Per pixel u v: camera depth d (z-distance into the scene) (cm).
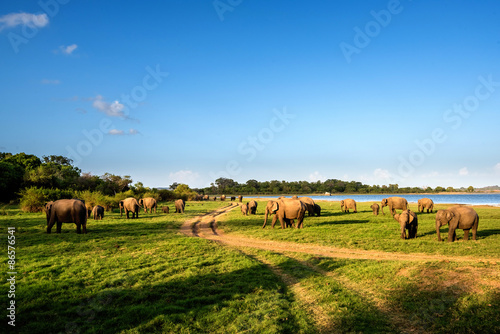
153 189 8356
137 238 2080
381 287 1105
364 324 856
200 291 1105
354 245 1875
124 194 5819
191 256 1600
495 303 876
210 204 7081
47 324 824
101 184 7312
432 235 2169
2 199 4997
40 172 5362
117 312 919
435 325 822
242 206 4006
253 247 1925
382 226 2630
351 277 1255
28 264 1369
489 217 3341
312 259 1556
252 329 835
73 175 6844
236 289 1119
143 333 806
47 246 1742
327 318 910
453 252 1623
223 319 888
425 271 1167
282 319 898
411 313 904
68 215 2206
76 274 1241
